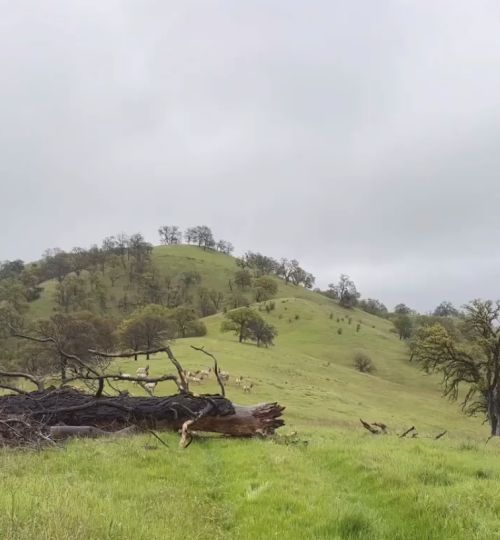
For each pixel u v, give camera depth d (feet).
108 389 141.69
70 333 249.75
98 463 33.09
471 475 32.94
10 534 16.37
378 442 49.96
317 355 423.64
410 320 563.07
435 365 161.79
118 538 17.71
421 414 251.39
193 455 40.68
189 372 198.59
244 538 20.90
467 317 156.87
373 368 395.34
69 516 18.69
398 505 24.82
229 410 53.62
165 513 22.50
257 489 27.22
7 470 30.66
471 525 21.56
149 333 313.12
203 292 628.28
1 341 325.62
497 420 154.30
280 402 183.62
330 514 22.25
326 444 44.88
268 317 533.55
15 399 51.93
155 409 53.88
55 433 47.60
